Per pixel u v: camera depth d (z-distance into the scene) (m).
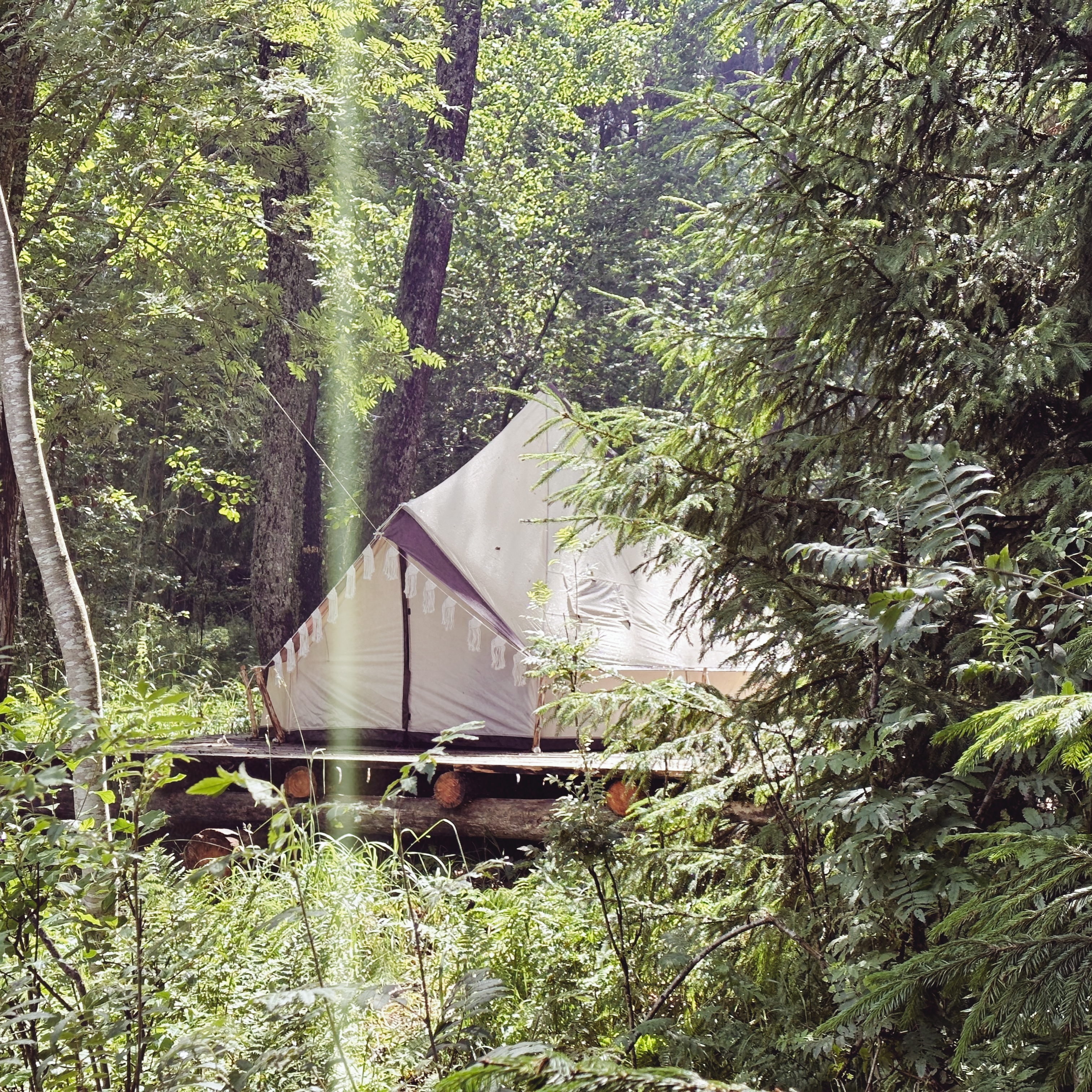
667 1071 1.33
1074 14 3.92
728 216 4.30
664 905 3.42
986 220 4.25
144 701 2.54
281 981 3.38
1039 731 1.88
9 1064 2.57
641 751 3.66
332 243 11.23
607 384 21.91
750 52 29.30
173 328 9.52
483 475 9.72
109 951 2.67
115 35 8.02
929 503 2.45
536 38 24.23
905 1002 2.25
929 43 4.25
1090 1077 1.70
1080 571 3.19
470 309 22.42
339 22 9.91
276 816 2.39
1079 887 1.87
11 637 8.16
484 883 6.11
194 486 17.23
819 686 3.35
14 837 2.54
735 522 3.93
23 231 8.92
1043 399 3.93
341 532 20.28
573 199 23.89
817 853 3.09
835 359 4.11
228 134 8.77
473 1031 2.57
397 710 9.30
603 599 9.07
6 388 3.83
